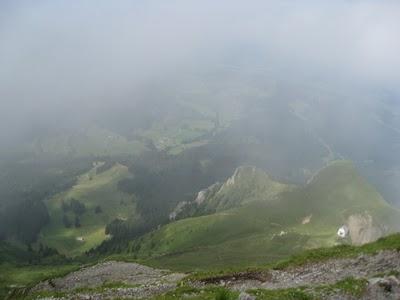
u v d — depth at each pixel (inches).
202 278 2433.6
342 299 1587.1
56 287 4291.3
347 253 2158.0
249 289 1907.0
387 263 1859.0
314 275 2000.5
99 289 2874.0
